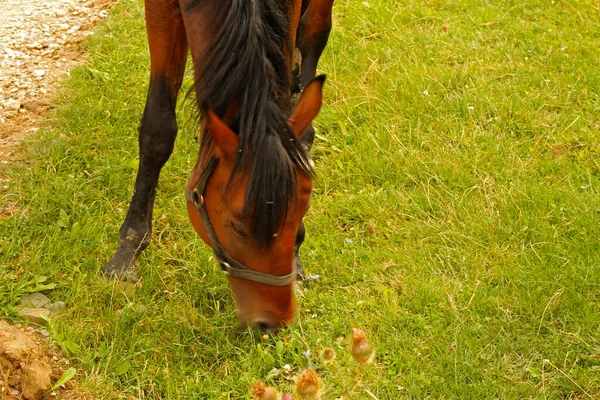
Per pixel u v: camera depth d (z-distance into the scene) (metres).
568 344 3.43
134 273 3.77
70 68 5.62
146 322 3.49
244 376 3.21
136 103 5.15
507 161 4.66
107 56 5.66
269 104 2.66
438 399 3.18
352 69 5.54
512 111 5.07
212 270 3.78
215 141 2.68
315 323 3.53
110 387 3.19
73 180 4.39
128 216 3.83
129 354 3.33
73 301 3.61
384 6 6.34
